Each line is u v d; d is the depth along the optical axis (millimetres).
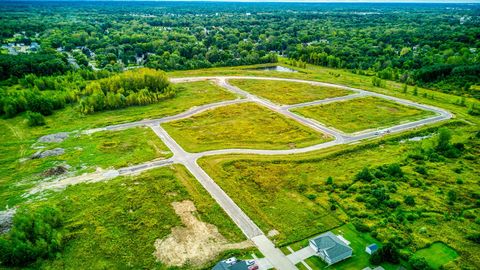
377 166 87750
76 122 115312
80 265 56750
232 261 56500
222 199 74438
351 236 63812
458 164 89812
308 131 109062
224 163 88312
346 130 110625
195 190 77312
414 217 67875
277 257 58750
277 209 71375
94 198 73688
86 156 91688
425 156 93375
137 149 95938
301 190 78062
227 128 110688
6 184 78812
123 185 78625
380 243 61844
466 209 71125
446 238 62562
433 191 77375
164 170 84938
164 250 60219
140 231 64562
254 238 63250
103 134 105375
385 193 75062
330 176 83938
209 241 62344
